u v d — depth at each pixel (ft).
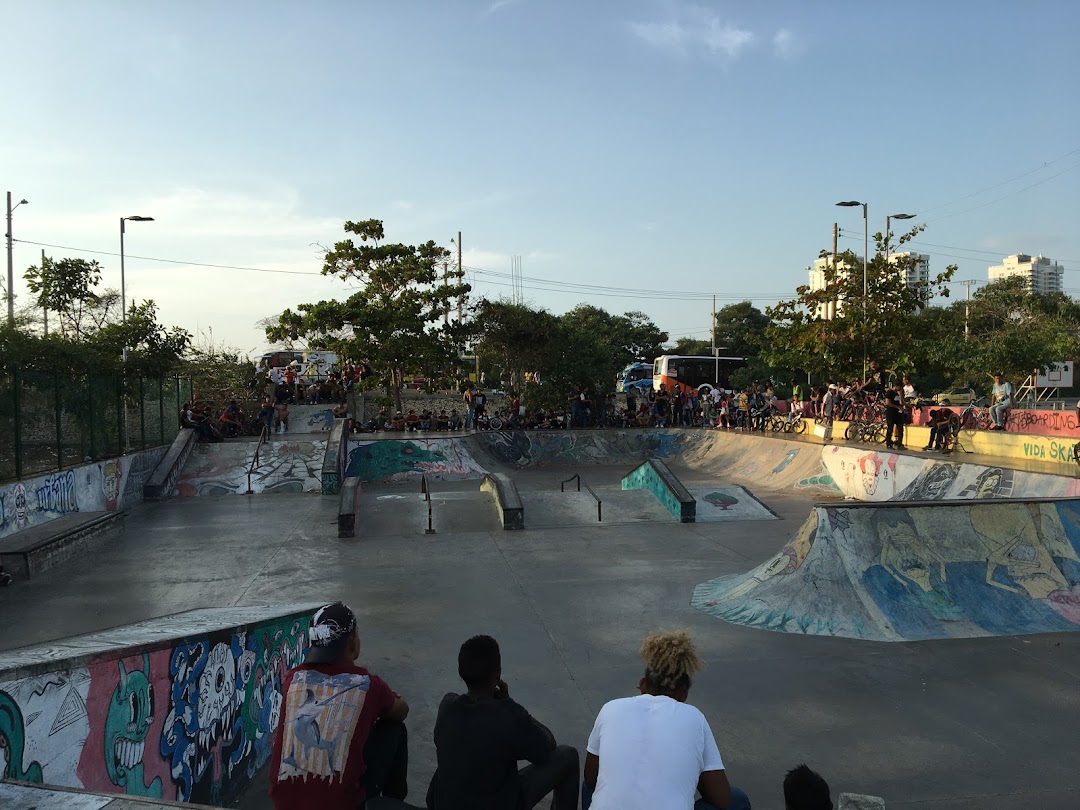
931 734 17.31
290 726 9.04
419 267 94.32
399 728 9.68
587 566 34.37
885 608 24.90
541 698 19.71
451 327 98.78
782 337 91.81
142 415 62.03
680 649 9.77
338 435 68.49
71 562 37.63
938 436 56.90
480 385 116.88
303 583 32.63
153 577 34.32
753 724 17.97
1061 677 20.49
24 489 40.32
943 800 14.52
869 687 20.02
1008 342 82.69
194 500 58.90
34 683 10.06
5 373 40.29
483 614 27.30
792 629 24.64
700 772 8.95
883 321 86.38
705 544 38.96
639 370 160.45
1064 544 27.20
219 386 92.79
